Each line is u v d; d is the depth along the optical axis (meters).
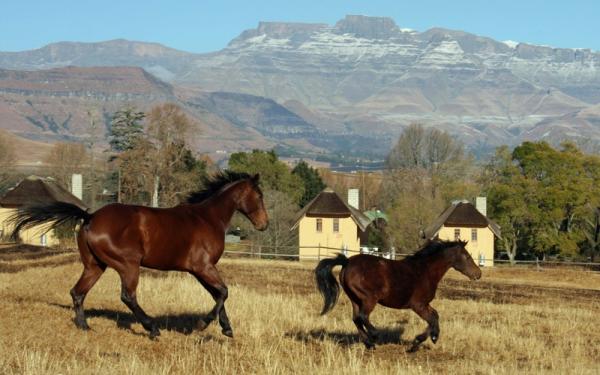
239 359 14.58
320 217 68.62
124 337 15.38
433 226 66.94
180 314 19.03
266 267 41.00
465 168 94.50
